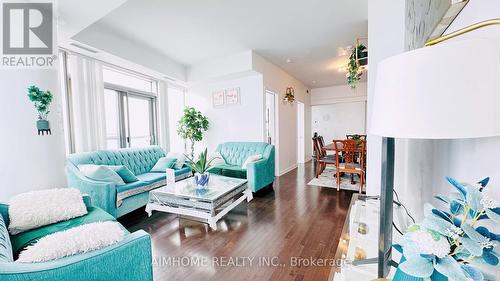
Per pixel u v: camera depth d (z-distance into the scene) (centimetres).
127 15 269
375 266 90
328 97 745
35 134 194
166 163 369
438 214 52
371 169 161
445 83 49
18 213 149
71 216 167
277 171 495
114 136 388
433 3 94
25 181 188
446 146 86
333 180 440
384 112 60
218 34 327
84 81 314
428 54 51
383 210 73
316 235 218
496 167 61
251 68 396
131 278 102
